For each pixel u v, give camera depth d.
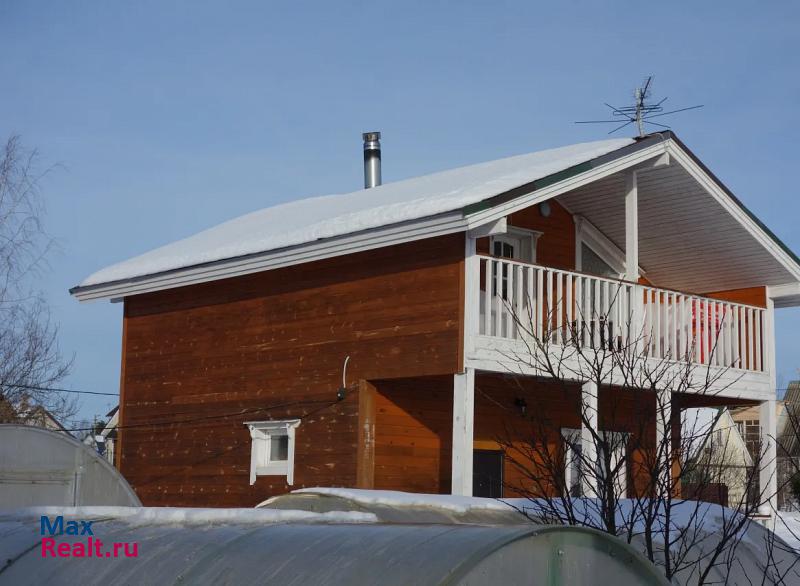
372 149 23.97
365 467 15.29
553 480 9.39
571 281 15.15
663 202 17.33
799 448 10.72
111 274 19.38
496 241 17.44
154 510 7.64
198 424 17.98
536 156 17.75
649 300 15.97
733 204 17.08
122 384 19.48
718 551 8.54
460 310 14.32
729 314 17.48
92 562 6.67
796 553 9.55
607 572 5.75
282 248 15.95
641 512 8.70
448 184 16.97
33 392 26.55
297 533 6.39
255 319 17.31
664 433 9.13
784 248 17.84
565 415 17.81
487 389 16.92
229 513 7.51
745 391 17.58
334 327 16.03
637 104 17.11
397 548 5.68
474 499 10.49
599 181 16.91
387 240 14.62
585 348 15.27
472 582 5.28
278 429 16.81
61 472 10.64
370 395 15.48
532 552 5.52
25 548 7.00
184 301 18.67
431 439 16.12
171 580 6.20
